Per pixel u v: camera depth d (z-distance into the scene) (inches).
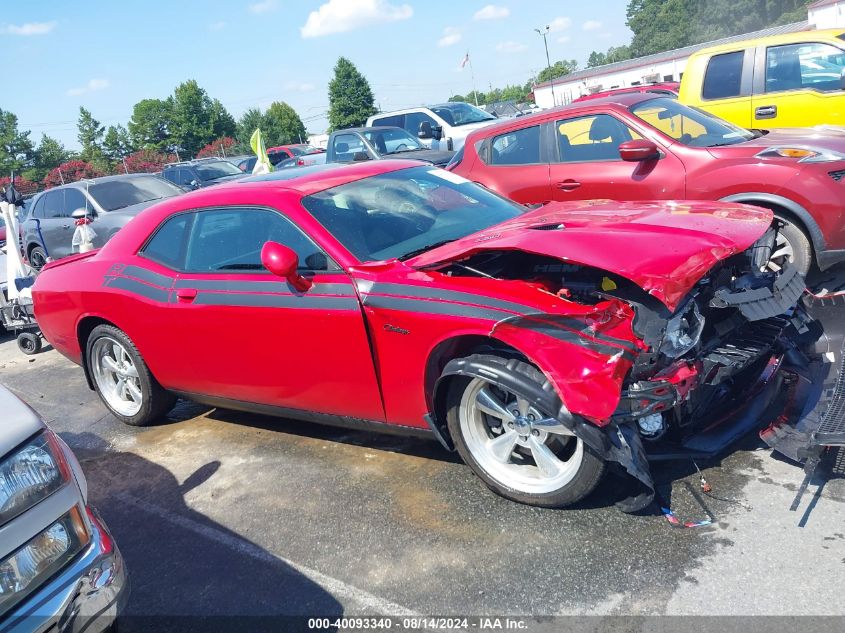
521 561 113.7
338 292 138.6
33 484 89.6
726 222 131.3
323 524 134.7
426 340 127.1
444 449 155.8
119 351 194.1
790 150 207.2
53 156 3238.2
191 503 152.3
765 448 133.0
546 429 121.1
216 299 157.9
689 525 115.0
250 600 116.8
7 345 334.6
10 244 292.0
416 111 574.6
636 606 100.1
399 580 114.8
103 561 94.3
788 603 95.6
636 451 110.4
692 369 114.3
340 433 173.6
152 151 3243.1
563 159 249.6
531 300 118.0
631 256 114.6
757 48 307.4
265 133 3577.8
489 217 161.9
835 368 133.8
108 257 188.4
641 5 3604.8
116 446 190.2
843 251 203.8
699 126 236.8
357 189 160.9
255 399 164.4
